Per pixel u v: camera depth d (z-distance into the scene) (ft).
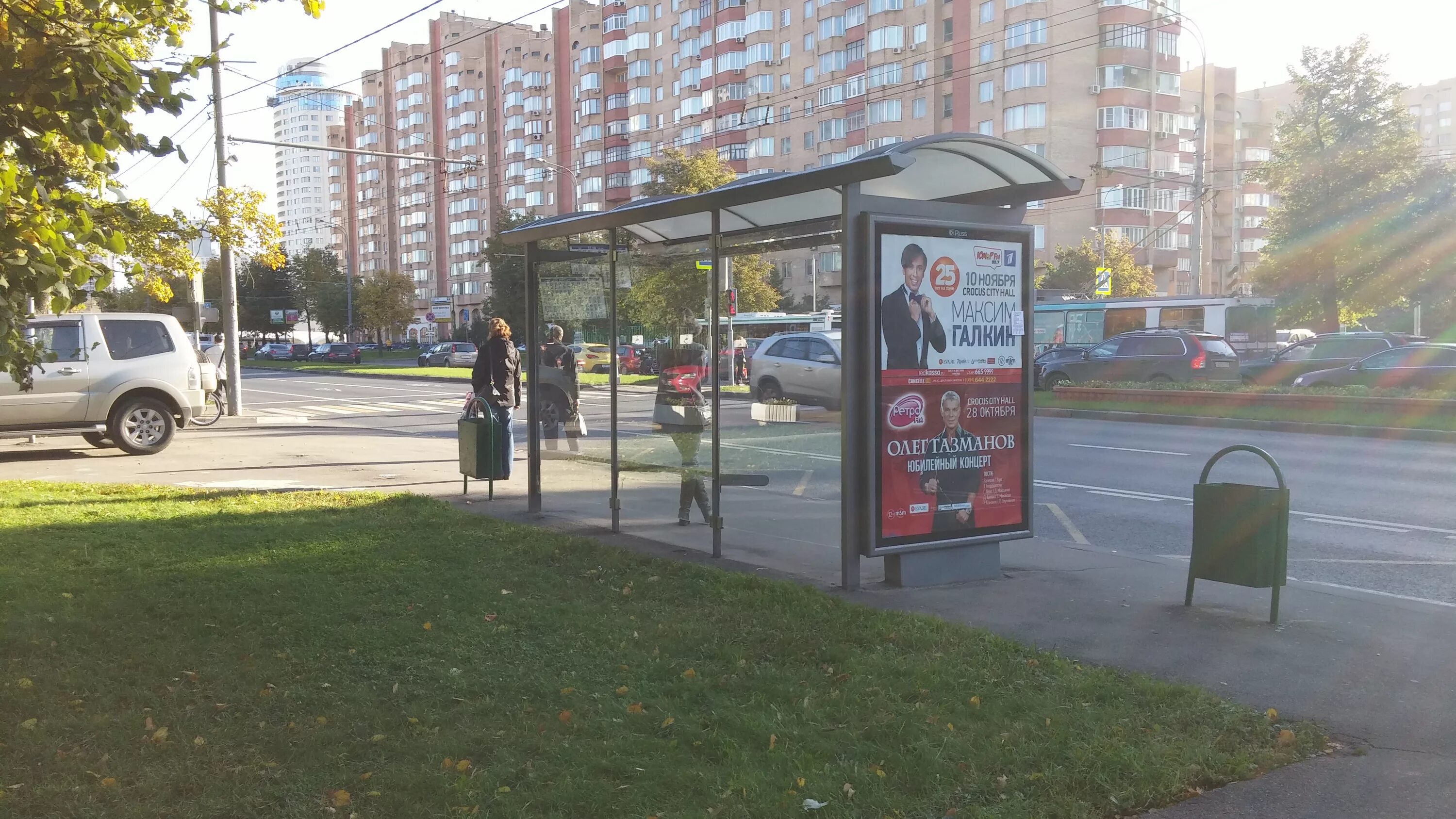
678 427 27.81
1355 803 12.33
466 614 19.57
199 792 12.08
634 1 258.16
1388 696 15.74
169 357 49.11
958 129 193.77
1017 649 17.53
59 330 46.85
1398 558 27.07
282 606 19.86
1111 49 186.91
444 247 359.66
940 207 22.86
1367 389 65.62
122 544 25.73
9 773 12.44
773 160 223.92
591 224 29.12
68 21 15.70
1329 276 107.76
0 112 14.55
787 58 220.84
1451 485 39.27
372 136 396.98
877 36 199.82
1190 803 12.34
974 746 13.39
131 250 45.57
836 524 23.39
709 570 23.09
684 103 245.24
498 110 327.67
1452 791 12.60
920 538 22.80
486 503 34.76
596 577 22.93
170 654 17.04
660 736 13.83
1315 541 29.43
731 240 25.93
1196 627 19.51
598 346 30.55
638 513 29.19
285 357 238.07
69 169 18.16
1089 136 189.06
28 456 48.65
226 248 59.93
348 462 46.62
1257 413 64.34
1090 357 92.73
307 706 14.80
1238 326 112.57
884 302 22.11
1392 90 104.68
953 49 192.75
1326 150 105.91
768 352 25.03
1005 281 23.61
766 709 14.69
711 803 11.75
